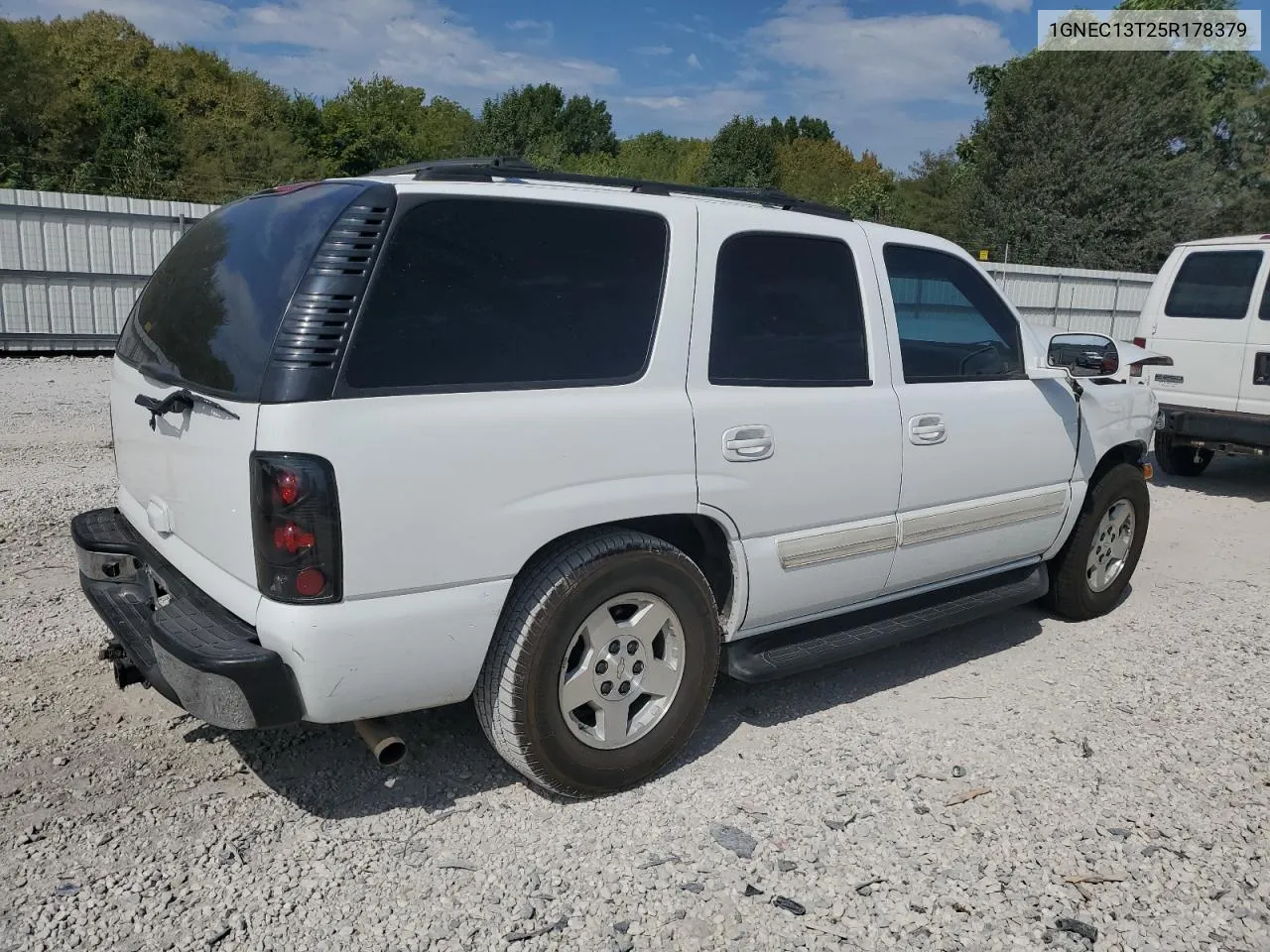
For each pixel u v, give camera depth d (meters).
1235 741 4.03
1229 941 2.83
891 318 4.17
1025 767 3.77
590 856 3.12
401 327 2.91
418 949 2.69
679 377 3.46
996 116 34.66
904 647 5.03
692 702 3.59
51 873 2.93
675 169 58.09
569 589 3.18
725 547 3.67
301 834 3.18
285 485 2.71
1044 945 2.79
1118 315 21.28
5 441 8.67
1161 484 9.41
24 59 37.53
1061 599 5.36
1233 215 36.56
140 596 3.67
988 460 4.51
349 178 3.41
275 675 2.78
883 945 2.77
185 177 36.75
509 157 3.49
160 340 3.50
